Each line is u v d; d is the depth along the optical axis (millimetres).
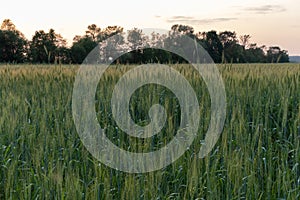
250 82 7230
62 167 4309
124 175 4281
